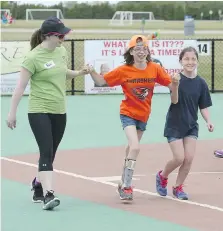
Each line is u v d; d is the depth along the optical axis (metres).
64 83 9.19
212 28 83.94
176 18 112.31
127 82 9.32
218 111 19.91
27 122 17.62
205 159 12.80
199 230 8.06
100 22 99.12
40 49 9.02
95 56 23.31
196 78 9.55
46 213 8.89
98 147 14.16
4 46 23.25
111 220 8.54
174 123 9.54
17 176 11.20
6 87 23.45
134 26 89.94
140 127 9.54
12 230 8.09
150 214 8.82
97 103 21.81
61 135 9.27
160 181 9.81
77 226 8.27
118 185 9.80
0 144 14.50
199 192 10.14
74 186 10.51
